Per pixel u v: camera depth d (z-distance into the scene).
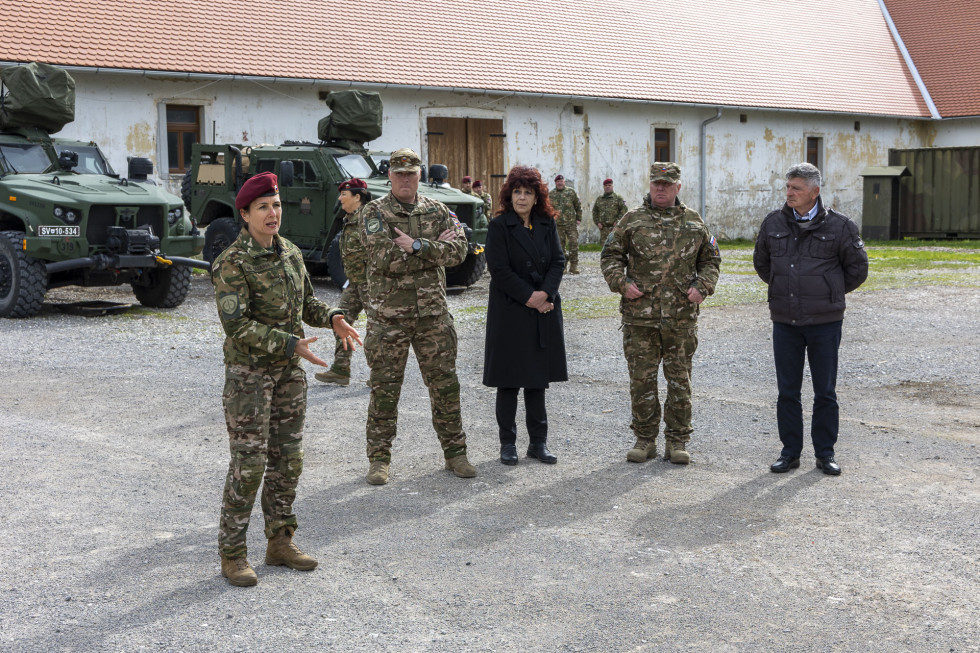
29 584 4.27
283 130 21.28
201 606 4.04
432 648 3.64
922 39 37.16
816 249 5.87
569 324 12.33
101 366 9.39
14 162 13.17
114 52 19.22
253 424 4.20
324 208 15.30
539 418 6.21
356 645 3.67
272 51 21.44
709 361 9.67
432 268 5.73
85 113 18.91
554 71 25.92
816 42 34.69
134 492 5.57
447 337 5.79
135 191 12.87
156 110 19.69
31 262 12.34
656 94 27.22
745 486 5.64
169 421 7.24
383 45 23.53
